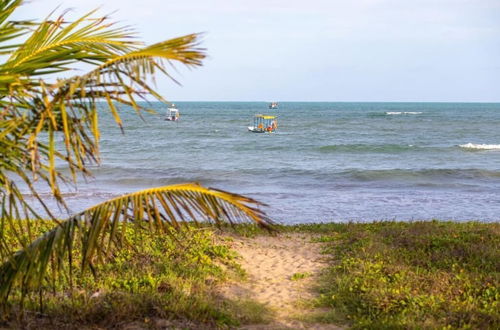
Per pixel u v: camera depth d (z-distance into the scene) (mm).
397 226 14734
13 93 4316
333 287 9570
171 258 10555
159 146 53719
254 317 8016
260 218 4785
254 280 10367
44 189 24891
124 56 4066
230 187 28375
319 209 21812
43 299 7785
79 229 4707
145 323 7312
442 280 9547
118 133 72750
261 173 33625
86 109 4121
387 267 10367
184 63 4008
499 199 24531
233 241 13328
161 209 19422
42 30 4645
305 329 7758
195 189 4738
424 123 105250
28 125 4203
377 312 8102
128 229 11836
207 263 10594
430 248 12039
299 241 13805
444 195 25562
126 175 32156
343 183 30016
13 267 4734
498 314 7914
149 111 4008
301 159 42844
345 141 62188
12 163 4504
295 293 9531
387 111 196375
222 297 8922
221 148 51938
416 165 39000
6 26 4512
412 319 7746
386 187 28422
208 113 159375
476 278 9609
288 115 146625
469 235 12984
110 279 8984
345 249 12266
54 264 4848
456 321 7781
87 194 24188
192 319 7602
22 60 4590
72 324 7070
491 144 58562
